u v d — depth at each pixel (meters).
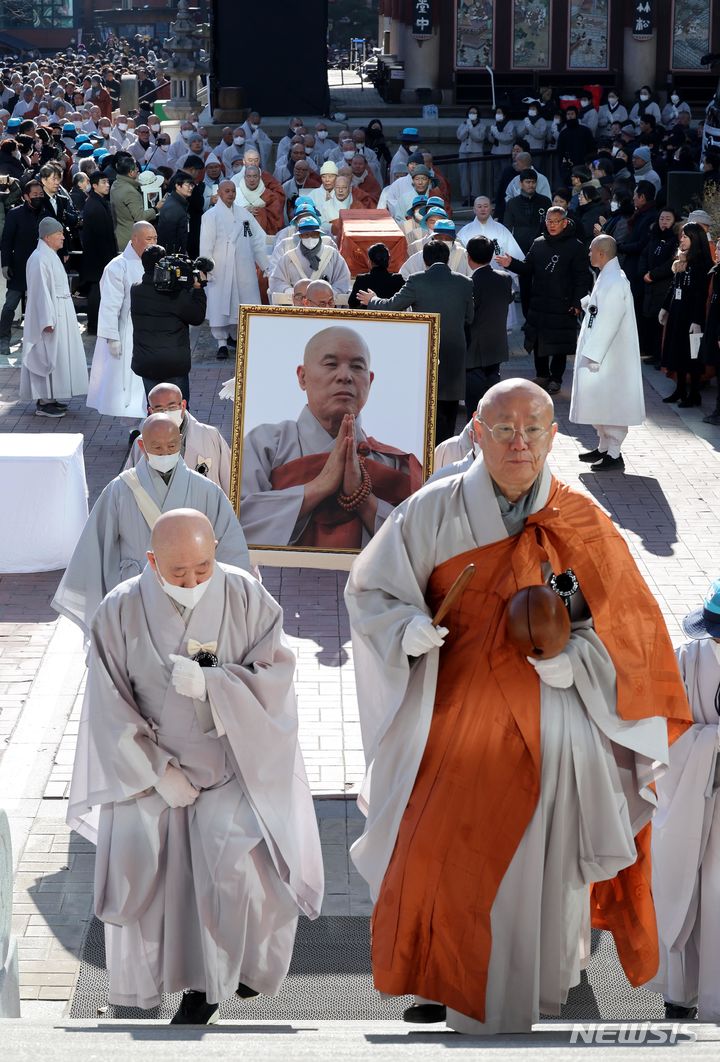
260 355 9.43
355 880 6.11
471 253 12.23
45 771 7.07
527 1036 3.77
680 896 5.00
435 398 9.41
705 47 34.53
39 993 5.32
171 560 4.66
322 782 6.96
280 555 9.52
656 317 15.75
